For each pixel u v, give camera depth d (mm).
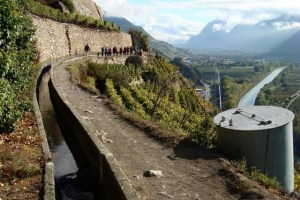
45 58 36938
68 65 33625
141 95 36531
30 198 8211
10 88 11688
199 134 14547
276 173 12547
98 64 40094
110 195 9664
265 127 12344
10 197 8203
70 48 48906
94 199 10477
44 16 41844
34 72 23125
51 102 22109
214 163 12055
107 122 16828
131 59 57469
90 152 11969
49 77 27062
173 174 11297
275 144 12359
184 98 53875
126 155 12750
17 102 13766
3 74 11055
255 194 9953
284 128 12484
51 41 40594
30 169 9383
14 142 11273
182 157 12695
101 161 10516
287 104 155125
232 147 12602
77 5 79125
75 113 15398
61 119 18172
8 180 8953
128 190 8594
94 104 20125
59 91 21109
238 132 12367
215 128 14594
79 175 11328
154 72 55000
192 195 10000
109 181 9781
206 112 56469
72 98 21078
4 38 11734
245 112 14289
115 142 14086
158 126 16156
